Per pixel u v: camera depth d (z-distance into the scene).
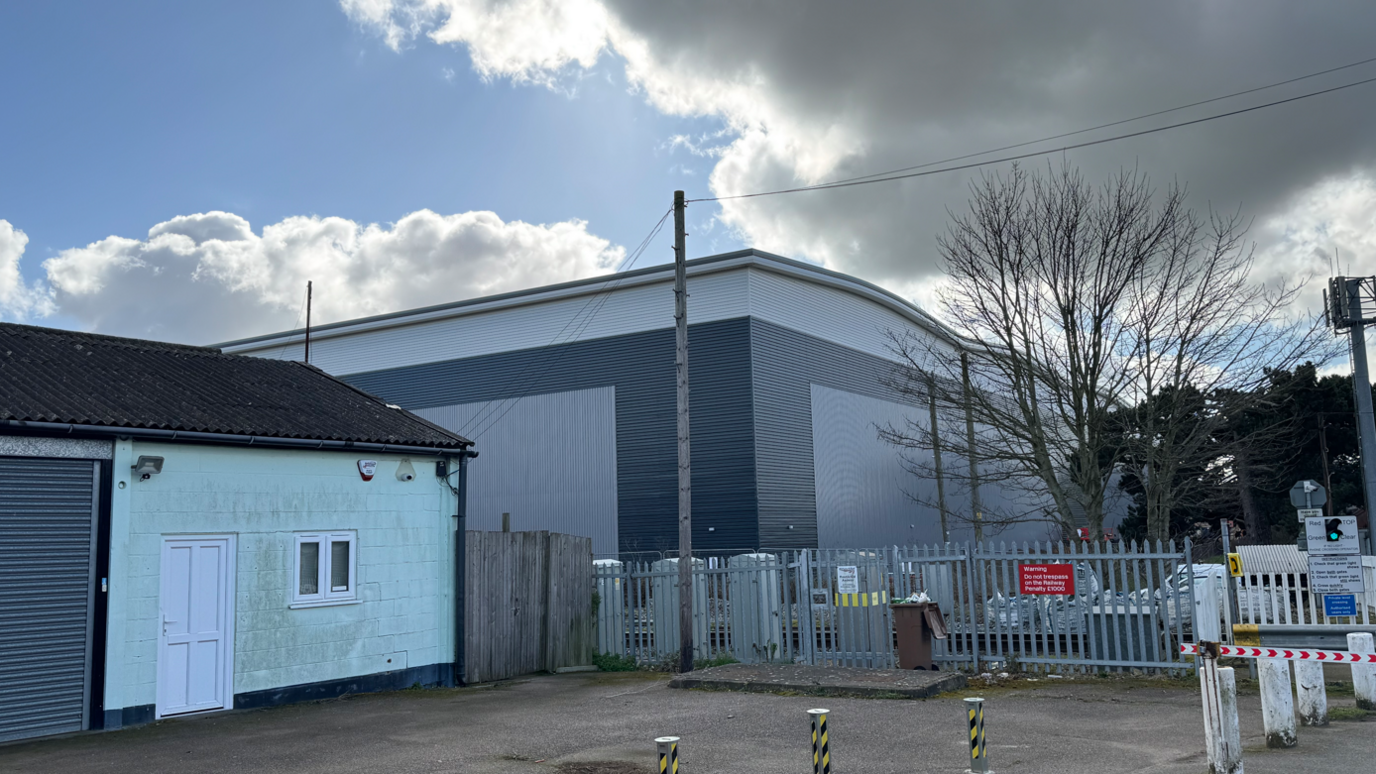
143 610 11.64
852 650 15.09
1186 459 20.55
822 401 41.44
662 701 12.68
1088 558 13.84
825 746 6.38
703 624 16.69
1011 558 14.30
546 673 16.45
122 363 14.25
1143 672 13.52
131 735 10.82
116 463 11.55
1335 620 14.69
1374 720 9.88
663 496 38.53
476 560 15.66
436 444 15.08
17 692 10.53
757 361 37.97
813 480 39.97
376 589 14.26
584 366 41.19
